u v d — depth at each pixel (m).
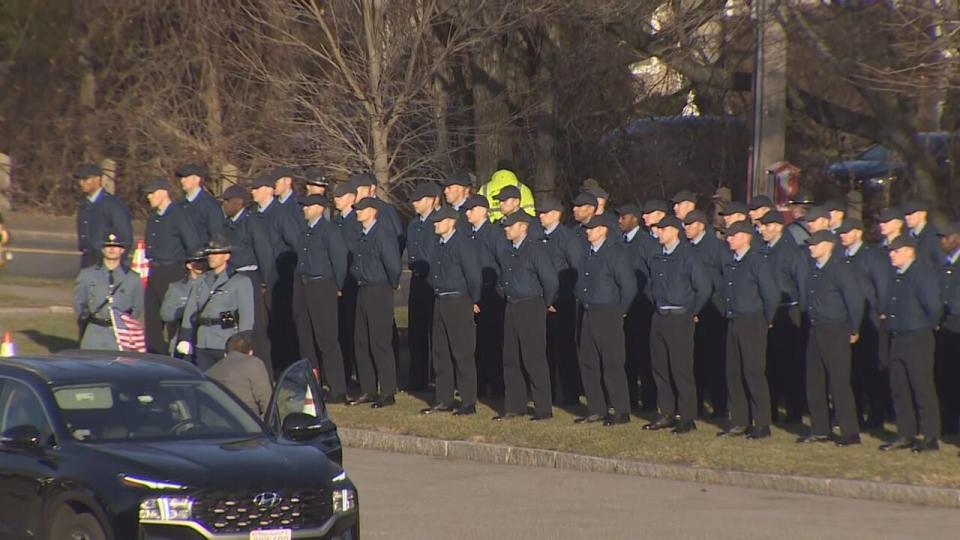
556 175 120.69
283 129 113.38
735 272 57.84
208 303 58.12
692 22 114.81
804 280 57.41
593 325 61.06
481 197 68.44
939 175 106.38
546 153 117.38
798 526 44.41
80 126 147.62
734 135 124.69
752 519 45.47
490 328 68.88
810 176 123.25
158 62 135.75
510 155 114.75
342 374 67.62
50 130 151.00
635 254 65.06
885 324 56.53
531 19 107.94
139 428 36.28
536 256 62.03
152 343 70.25
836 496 49.56
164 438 36.09
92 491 33.50
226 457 34.62
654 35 116.25
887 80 81.81
